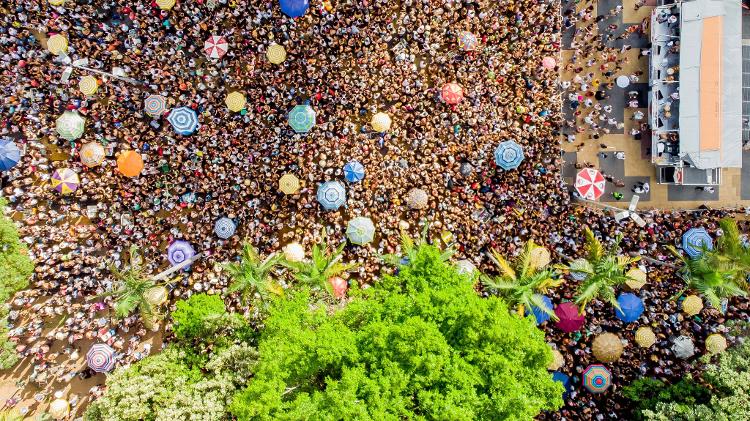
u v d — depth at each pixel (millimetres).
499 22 20469
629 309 19281
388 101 20672
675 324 20016
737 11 19594
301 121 19281
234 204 20141
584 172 19828
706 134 19625
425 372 12250
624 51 20953
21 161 20078
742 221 20828
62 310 20344
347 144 20344
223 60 20172
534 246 19344
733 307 20000
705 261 15844
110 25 20203
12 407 20406
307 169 20250
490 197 20312
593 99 21250
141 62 19953
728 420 15242
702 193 21141
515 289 15250
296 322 14188
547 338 20094
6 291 18109
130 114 20062
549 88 20625
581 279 18828
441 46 20672
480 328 12820
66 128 19109
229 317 16922
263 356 13859
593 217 20484
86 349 20656
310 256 20422
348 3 19953
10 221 18750
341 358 12875
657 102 20281
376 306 13633
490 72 20203
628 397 18984
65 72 19375
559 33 20719
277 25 20062
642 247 20297
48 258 20031
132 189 20047
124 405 15617
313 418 11914
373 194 20453
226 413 15742
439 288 13680
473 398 11969
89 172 20234
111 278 20219
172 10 19984
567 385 19969
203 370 17312
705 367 17344
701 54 19469
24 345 20141
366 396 12031
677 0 19953
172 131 20188
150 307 17594
